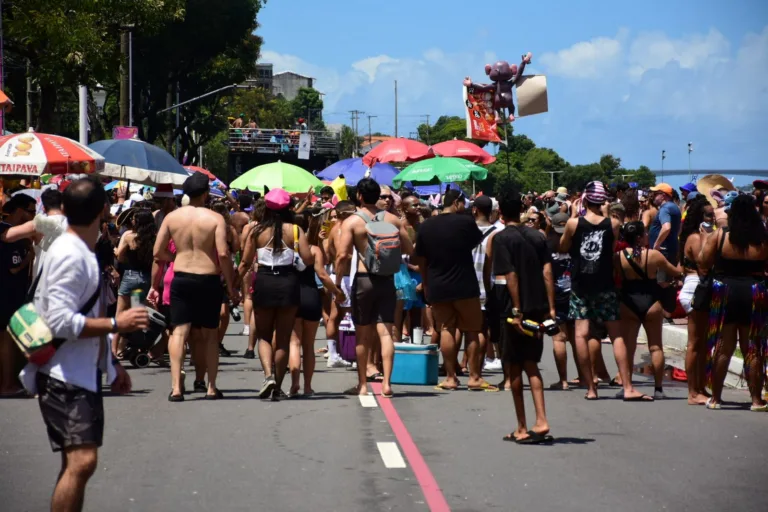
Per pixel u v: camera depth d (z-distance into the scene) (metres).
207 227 14.44
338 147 75.50
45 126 42.88
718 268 13.95
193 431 12.21
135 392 15.34
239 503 8.95
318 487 9.55
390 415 13.41
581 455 11.02
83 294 6.93
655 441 11.80
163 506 8.85
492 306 14.88
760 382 13.88
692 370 14.52
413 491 9.41
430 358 16.38
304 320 15.05
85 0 40.75
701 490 9.49
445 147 32.09
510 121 32.00
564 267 16.55
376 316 15.12
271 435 11.99
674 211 23.27
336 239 17.91
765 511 8.78
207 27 75.19
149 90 79.56
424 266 15.57
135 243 17.48
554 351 16.11
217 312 14.65
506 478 9.95
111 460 10.62
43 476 9.93
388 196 19.02
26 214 14.72
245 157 73.75
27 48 41.81
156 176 24.33
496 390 15.86
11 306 14.52
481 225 16.72
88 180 7.05
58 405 6.90
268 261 14.41
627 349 15.09
